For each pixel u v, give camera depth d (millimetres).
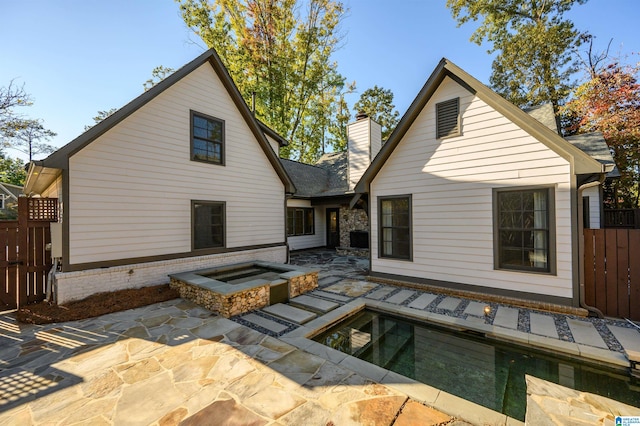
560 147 4715
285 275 5926
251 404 2398
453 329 4379
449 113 6023
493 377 3188
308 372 2924
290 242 12234
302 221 12961
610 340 3662
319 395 2529
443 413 2299
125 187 5805
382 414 2271
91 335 3861
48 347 3504
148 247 6141
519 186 5160
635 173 10805
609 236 4652
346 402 2428
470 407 2350
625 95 9461
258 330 4145
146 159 6133
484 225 5566
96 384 2707
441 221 6125
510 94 15391
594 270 4770
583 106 10344
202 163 7188
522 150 5133
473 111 5691
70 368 3004
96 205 5410
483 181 5578
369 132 11523
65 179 5051
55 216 5559
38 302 5195
